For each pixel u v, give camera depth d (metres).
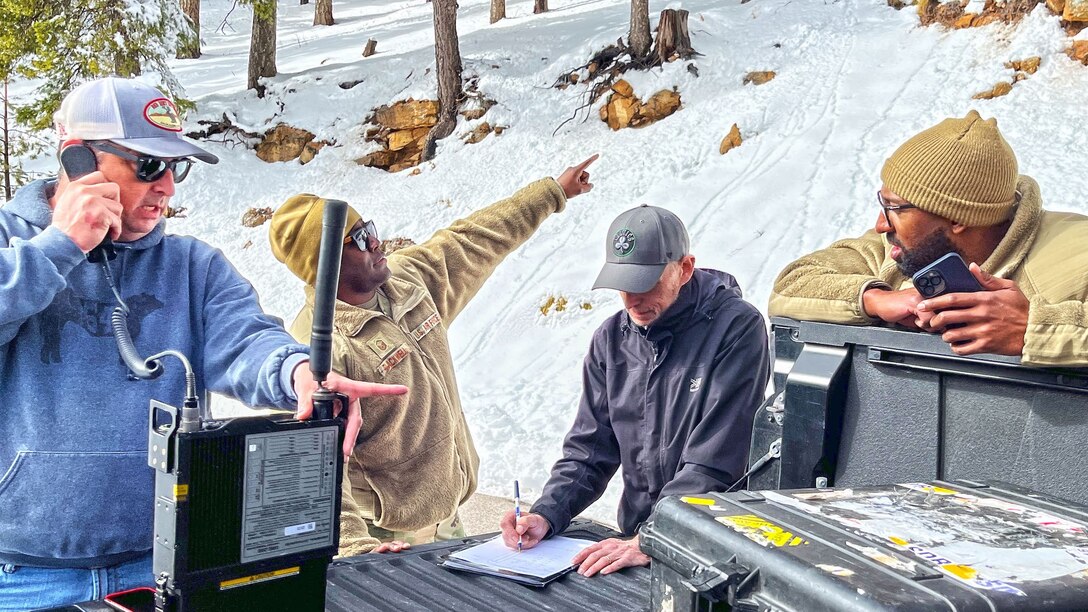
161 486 1.22
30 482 1.85
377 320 2.95
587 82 18.41
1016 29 15.76
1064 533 1.19
